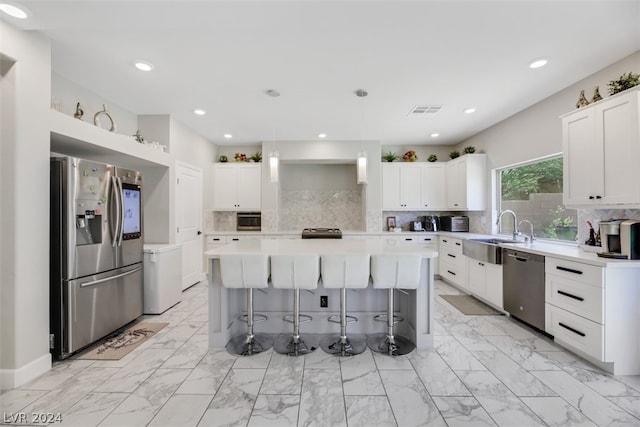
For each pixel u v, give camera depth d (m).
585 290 2.21
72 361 2.27
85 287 2.40
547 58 2.48
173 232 3.98
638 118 2.04
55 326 2.24
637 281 2.08
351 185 5.82
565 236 3.26
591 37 2.17
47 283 2.10
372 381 2.01
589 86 2.81
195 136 4.71
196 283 4.75
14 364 1.92
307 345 2.54
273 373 2.11
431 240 5.11
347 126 4.45
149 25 1.89
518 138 3.85
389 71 2.72
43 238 2.06
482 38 2.18
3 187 1.89
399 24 1.99
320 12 1.82
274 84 3.00
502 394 1.86
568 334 2.38
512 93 3.22
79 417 1.65
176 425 1.60
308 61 2.54
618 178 2.18
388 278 2.33
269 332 2.83
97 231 2.55
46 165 2.09
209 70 2.71
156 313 3.33
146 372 2.12
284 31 2.09
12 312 1.90
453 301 3.82
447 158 5.70
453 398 1.82
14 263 1.90
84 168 2.39
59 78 2.80
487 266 3.53
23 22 1.84
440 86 3.04
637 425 1.59
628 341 2.07
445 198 5.36
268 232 5.11
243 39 2.21
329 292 2.81
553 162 3.43
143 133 3.93
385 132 4.77
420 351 2.44
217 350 2.47
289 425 1.60
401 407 1.74
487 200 4.59
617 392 1.87
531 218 3.81
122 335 2.78
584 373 2.09
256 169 5.42
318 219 5.82
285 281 2.33
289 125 4.39
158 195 3.92
